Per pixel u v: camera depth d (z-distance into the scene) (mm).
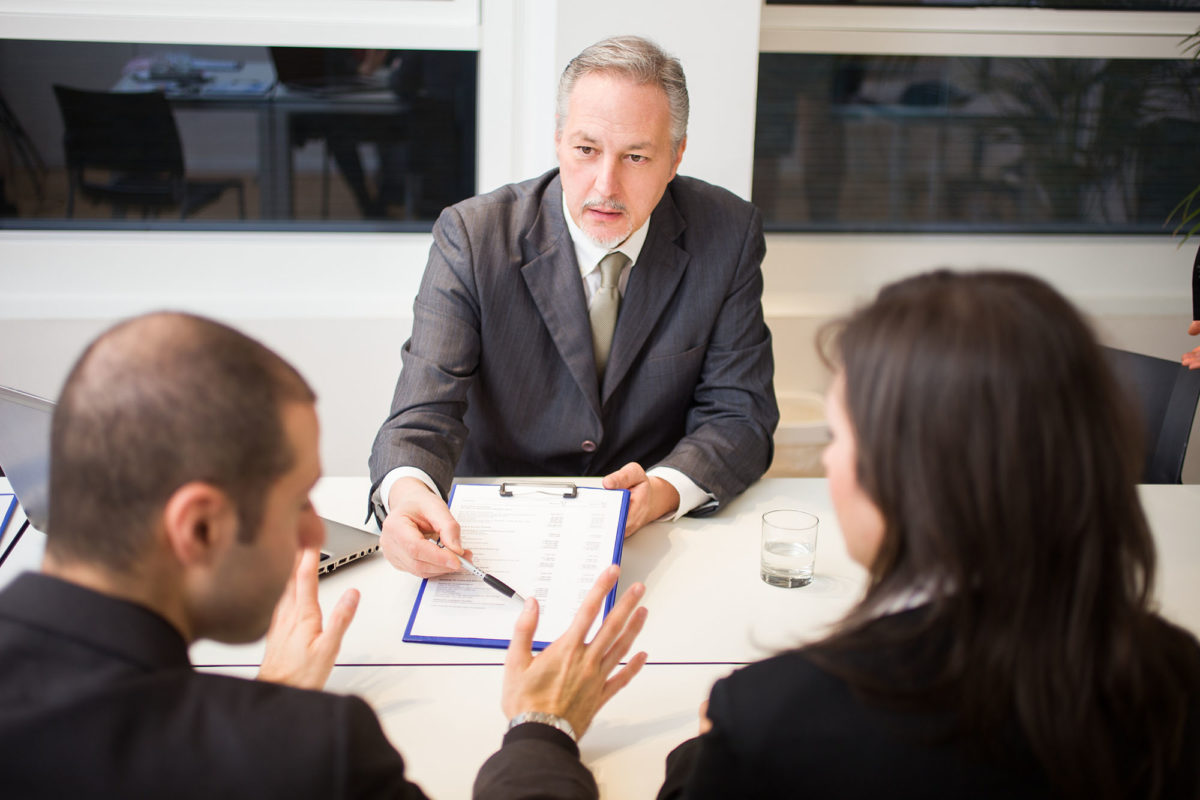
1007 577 621
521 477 1736
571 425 1766
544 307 1724
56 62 2432
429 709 1045
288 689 642
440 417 1618
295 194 2631
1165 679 657
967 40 2650
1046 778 629
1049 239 2826
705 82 2381
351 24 2492
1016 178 2783
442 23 2521
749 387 1758
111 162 2529
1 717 565
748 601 1274
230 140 2562
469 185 2684
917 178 2760
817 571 1366
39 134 2479
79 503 626
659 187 1651
